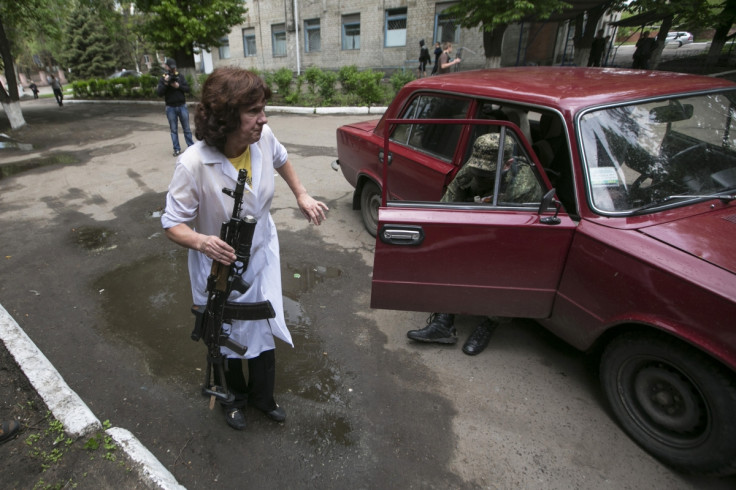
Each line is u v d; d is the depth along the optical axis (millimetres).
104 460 2100
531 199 2445
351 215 5312
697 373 1928
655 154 2402
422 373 2805
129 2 15461
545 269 2416
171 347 3055
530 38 19203
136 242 4672
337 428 2400
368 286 3799
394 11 19531
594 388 2660
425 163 3357
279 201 5840
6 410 2420
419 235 2422
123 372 2814
